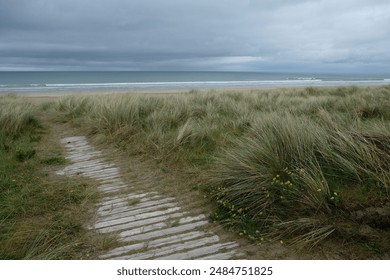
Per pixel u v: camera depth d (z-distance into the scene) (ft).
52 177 14.58
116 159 17.13
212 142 18.48
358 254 8.23
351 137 12.28
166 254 8.85
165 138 18.20
